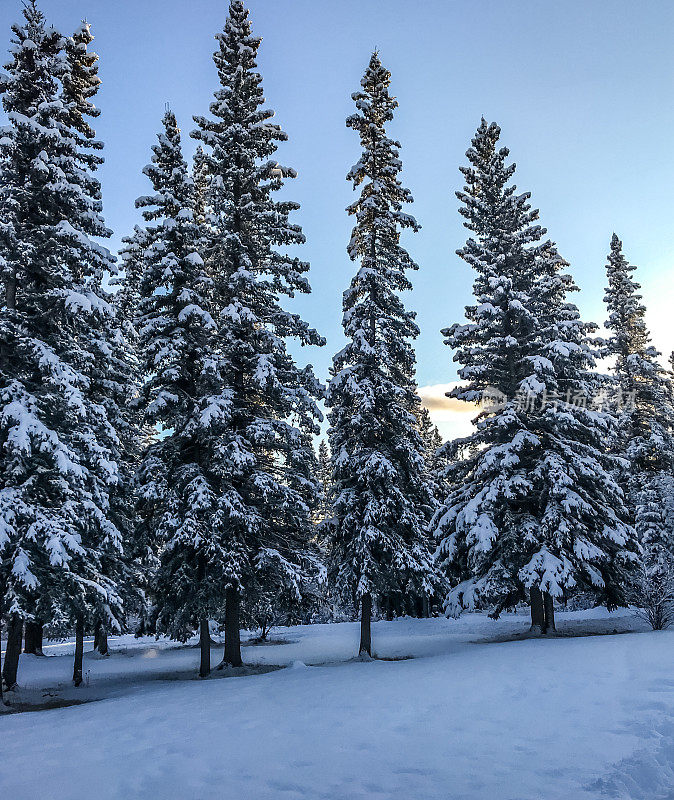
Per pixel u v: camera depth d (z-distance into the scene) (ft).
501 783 20.45
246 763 24.49
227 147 76.02
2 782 24.82
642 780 19.93
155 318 72.59
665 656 39.83
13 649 56.24
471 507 73.10
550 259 86.12
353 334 76.54
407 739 26.03
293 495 68.39
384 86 83.25
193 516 63.10
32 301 58.65
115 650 109.50
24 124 55.62
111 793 22.35
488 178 87.30
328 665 65.26
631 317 117.91
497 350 82.84
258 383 68.44
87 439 56.34
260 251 77.30
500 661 44.47
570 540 69.82
